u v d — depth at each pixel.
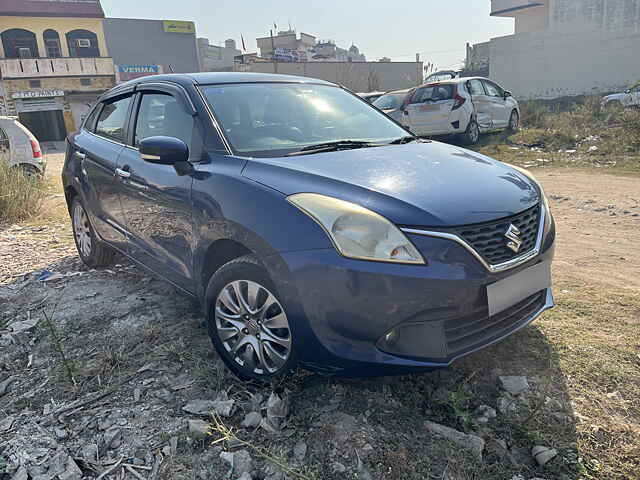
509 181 2.80
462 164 2.95
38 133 29.70
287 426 2.40
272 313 2.57
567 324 3.29
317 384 2.70
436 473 2.12
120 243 3.99
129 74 31.47
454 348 2.40
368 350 2.31
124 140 3.92
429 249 2.24
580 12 27.16
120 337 3.31
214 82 3.51
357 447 2.25
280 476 2.11
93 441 2.35
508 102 13.64
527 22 33.88
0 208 6.60
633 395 2.56
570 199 6.86
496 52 30.62
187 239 3.04
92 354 3.12
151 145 2.93
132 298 3.92
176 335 3.30
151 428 2.43
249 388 2.69
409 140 3.59
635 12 25.50
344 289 2.24
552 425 2.38
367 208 2.32
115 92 4.36
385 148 3.17
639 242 5.00
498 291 2.40
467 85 12.02
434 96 12.07
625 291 3.80
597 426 2.36
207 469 2.17
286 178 2.60
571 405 2.51
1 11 28.97
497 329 2.58
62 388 2.79
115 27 36.81
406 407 2.52
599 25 26.64
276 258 2.39
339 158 2.87
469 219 2.34
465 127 11.70
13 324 3.51
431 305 2.24
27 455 2.26
